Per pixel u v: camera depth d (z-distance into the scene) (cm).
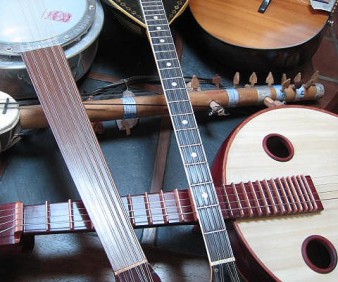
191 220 78
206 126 121
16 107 93
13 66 94
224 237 75
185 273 97
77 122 83
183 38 138
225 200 80
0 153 107
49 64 89
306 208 82
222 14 126
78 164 79
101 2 120
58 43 95
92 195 76
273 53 119
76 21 100
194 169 83
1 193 103
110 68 127
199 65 133
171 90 93
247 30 123
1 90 104
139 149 114
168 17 111
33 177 106
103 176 78
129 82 122
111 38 132
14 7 100
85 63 113
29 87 104
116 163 111
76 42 100
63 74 88
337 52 146
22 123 98
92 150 81
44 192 104
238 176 85
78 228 74
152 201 79
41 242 96
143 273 70
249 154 88
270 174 87
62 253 96
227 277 72
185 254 100
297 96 121
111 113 105
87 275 94
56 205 76
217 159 91
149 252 99
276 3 130
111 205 75
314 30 124
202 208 78
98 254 96
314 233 81
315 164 90
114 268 70
